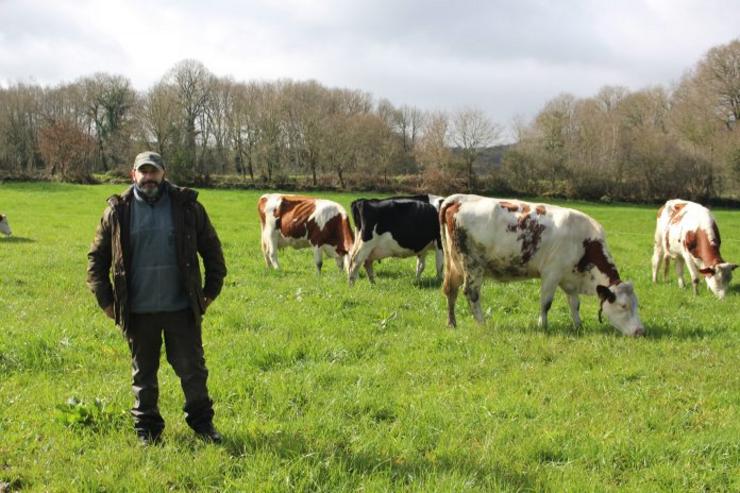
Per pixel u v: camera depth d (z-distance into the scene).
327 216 15.24
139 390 5.16
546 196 60.91
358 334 9.08
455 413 6.15
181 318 5.09
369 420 5.92
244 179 65.38
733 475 5.04
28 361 7.33
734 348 8.92
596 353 8.42
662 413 6.31
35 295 11.67
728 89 65.81
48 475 4.68
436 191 61.66
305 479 4.66
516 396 6.67
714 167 58.06
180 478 4.71
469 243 10.11
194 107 80.75
